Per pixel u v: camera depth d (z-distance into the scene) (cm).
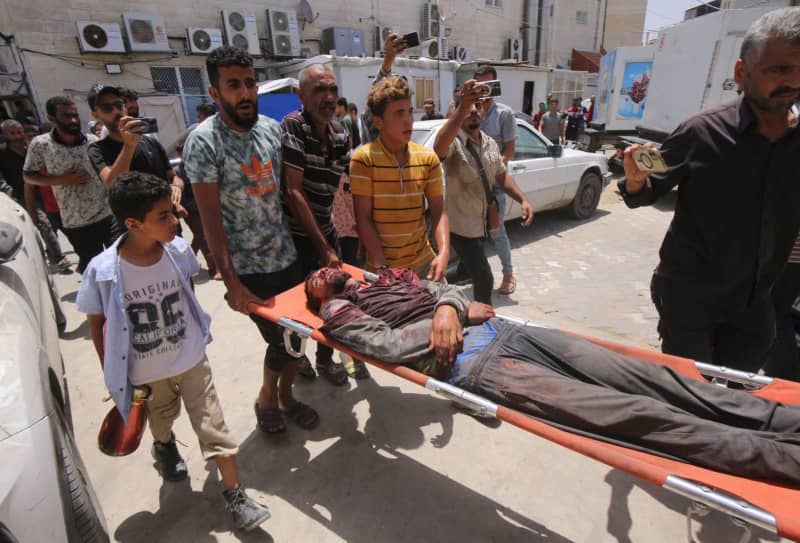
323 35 1368
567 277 485
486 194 317
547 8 2070
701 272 191
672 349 212
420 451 249
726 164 173
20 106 980
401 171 246
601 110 1312
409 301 218
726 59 731
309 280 229
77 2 992
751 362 206
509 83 1561
